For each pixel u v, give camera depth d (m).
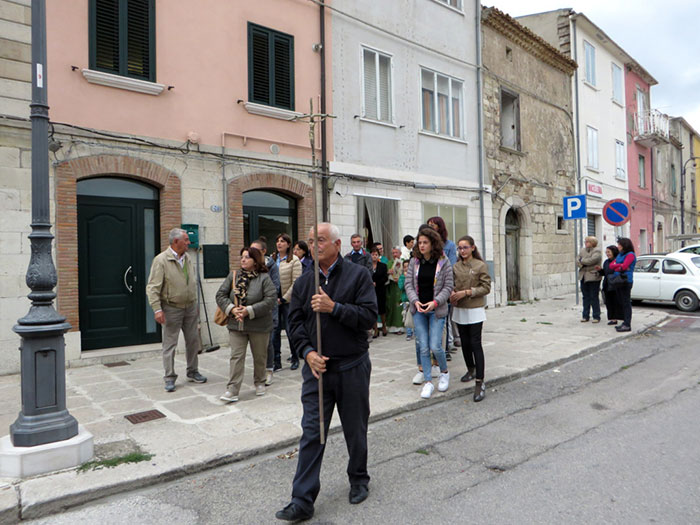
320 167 10.17
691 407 5.22
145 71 7.99
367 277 3.34
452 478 3.70
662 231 26.66
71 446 3.81
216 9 8.80
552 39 18.80
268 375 6.28
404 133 12.00
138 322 8.12
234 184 8.90
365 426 3.39
